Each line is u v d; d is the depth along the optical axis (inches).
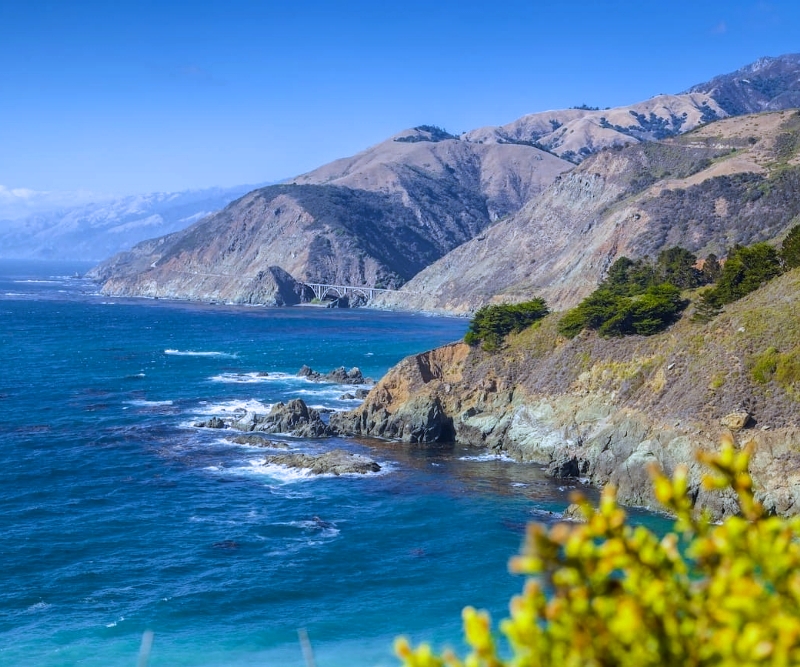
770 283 3191.4
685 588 277.0
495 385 3619.6
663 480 308.7
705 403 2723.9
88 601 1887.3
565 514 2474.2
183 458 3159.5
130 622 1786.4
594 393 3216.0
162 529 2364.7
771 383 2677.2
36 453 3201.3
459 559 2151.8
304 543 2260.1
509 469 3100.4
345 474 2945.4
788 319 2839.6
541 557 276.5
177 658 1631.4
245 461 3127.5
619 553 274.5
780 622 246.5
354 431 3686.0
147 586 1971.0
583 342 3479.3
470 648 1656.0
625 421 2918.3
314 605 1879.9
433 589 1964.8
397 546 2242.9
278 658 1637.6
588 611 264.1
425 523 2432.3
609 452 2893.7
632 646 253.3
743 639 245.8
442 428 3607.3
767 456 2497.5
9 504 2576.3
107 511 2522.1
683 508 304.3
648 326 3294.8
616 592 273.4
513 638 264.8
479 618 273.3
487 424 3496.6
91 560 2128.4
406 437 3565.5
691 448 2613.2
